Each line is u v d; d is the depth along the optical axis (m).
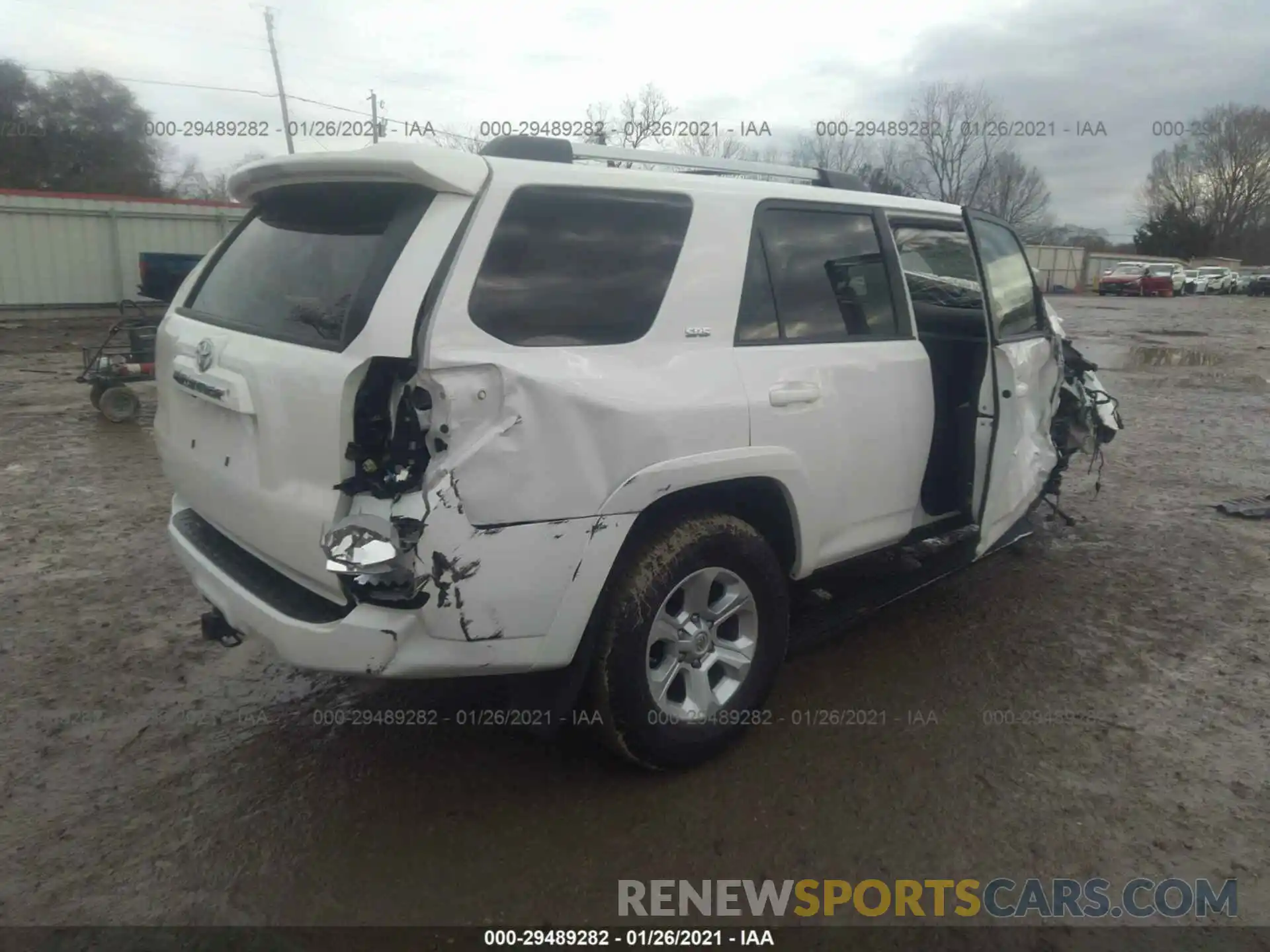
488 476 2.55
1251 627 4.57
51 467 7.54
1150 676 4.04
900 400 3.85
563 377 2.70
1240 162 76.06
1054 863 2.83
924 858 2.85
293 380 2.65
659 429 2.88
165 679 3.94
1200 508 6.66
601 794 3.14
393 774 3.26
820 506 3.52
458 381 2.52
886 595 3.96
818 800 3.12
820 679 3.98
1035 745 3.46
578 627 2.80
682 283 3.10
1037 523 6.07
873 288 3.88
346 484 2.55
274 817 3.02
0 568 5.17
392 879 2.74
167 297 10.02
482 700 3.77
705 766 3.30
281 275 3.03
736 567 3.23
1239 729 3.60
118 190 37.75
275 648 2.78
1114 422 5.80
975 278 4.66
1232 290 54.69
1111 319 29.08
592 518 2.76
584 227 2.90
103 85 37.69
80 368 13.38
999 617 4.65
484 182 2.68
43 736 3.49
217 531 3.40
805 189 3.65
